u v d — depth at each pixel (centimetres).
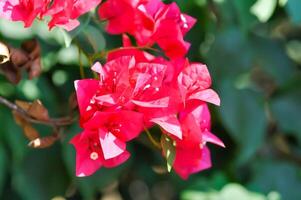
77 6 76
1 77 104
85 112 74
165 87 76
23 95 104
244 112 107
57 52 106
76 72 108
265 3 103
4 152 106
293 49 118
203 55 109
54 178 109
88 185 106
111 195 126
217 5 107
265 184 114
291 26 118
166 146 77
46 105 105
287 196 114
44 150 108
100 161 75
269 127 117
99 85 75
